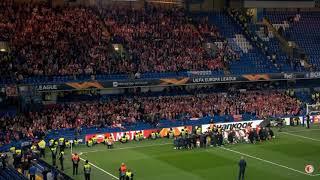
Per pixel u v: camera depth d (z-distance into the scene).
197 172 44.78
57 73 61.03
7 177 36.88
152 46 69.81
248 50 75.62
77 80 60.94
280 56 76.44
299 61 75.88
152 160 49.22
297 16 84.75
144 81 64.06
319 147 55.06
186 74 67.69
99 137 56.94
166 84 65.25
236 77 69.31
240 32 78.56
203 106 66.19
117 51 68.00
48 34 65.25
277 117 67.88
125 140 57.50
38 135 54.06
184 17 77.44
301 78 73.88
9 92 56.47
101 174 43.94
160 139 59.59
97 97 65.25
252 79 70.38
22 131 53.72
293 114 69.25
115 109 61.62
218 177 43.12
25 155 43.84
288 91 74.62
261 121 65.38
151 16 75.25
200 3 80.19
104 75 63.16
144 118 61.75
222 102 67.88
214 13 81.12
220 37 75.62
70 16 69.31
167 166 46.91
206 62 70.19
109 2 75.31
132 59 66.88
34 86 57.88
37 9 68.06
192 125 62.16
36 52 62.12
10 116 55.81
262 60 74.44
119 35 69.69
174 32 73.56
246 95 71.06
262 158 50.03
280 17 83.69
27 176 41.31
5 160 43.41
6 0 67.62
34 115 56.81
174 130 60.56
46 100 62.19
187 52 70.88
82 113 59.41
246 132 57.50
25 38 63.31
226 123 62.81
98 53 65.75
